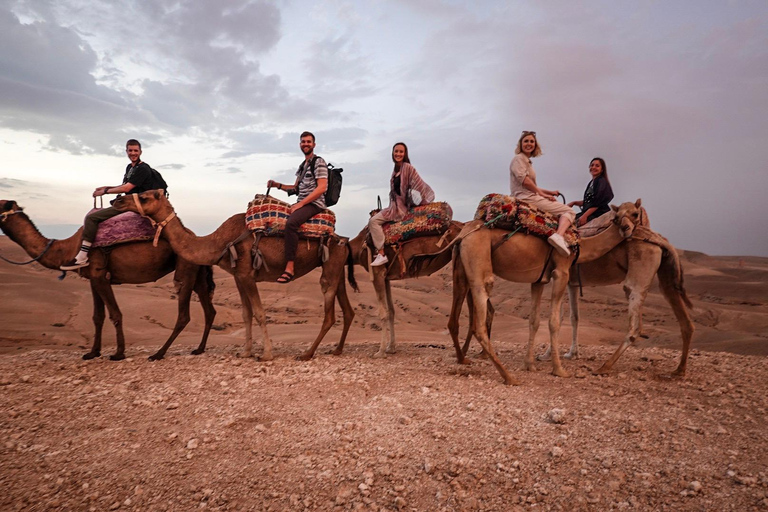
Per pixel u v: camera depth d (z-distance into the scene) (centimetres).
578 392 657
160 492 451
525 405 608
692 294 6662
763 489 417
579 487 436
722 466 458
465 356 910
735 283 7081
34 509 429
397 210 898
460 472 463
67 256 840
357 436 536
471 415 578
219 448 520
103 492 451
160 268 873
